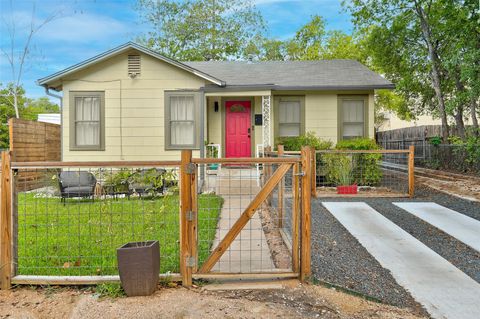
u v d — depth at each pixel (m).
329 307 3.26
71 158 10.44
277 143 11.41
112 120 10.45
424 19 14.18
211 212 6.56
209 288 3.53
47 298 3.34
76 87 10.38
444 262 4.44
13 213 3.56
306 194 3.67
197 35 24.25
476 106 14.30
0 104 22.97
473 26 11.22
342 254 4.69
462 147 12.24
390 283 3.86
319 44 24.17
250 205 3.67
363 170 9.94
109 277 3.54
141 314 3.04
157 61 10.38
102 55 10.07
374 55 17.28
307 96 11.66
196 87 10.45
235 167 11.22
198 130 10.44
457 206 7.58
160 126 10.45
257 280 3.72
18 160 9.89
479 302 3.44
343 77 12.09
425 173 13.00
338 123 11.61
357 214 6.84
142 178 5.25
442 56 14.84
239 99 12.16
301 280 3.70
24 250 4.50
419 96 18.80
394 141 19.52
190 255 3.58
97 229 5.44
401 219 6.50
